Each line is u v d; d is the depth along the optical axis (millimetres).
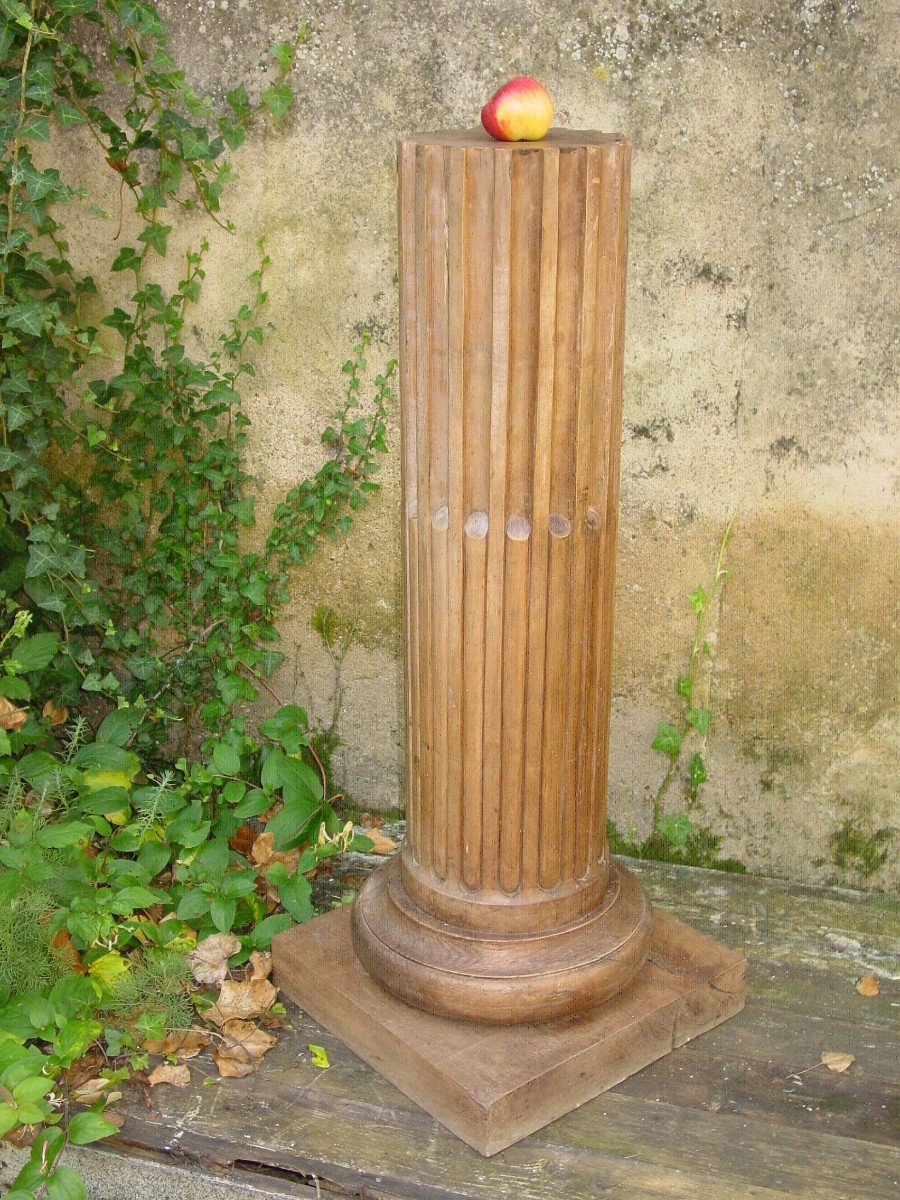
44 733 3463
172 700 3754
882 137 2885
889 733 3281
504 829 2625
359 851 3404
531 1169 2467
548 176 2211
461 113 3115
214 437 3531
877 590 3180
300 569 3600
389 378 3352
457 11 3039
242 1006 2900
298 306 3367
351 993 2775
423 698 2646
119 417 3463
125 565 3691
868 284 2975
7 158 3211
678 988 2787
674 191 3031
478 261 2277
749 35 2895
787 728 3352
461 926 2701
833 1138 2553
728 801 3459
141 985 2877
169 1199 2559
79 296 3465
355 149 3199
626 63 2977
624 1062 2686
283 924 3088
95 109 3248
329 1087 2689
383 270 3279
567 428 2398
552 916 2699
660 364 3160
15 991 2812
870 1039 2834
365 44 3119
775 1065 2754
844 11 2830
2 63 3172
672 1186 2430
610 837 3590
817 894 3395
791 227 2984
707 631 3328
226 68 3219
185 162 3291
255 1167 2518
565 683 2559
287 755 3418
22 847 2941
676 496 3250
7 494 3365
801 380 3078
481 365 2340
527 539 2434
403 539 2641
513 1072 2520
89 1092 2650
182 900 3045
